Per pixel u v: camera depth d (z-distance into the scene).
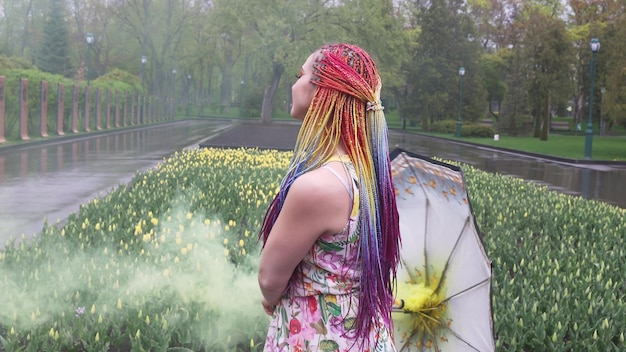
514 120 48.91
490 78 64.50
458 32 53.34
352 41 44.09
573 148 33.03
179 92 87.75
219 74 91.06
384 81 49.44
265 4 43.84
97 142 27.97
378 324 1.84
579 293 4.72
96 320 4.02
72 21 67.00
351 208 1.71
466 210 2.43
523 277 5.14
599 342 3.82
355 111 1.77
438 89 53.34
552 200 9.82
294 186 1.68
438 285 2.61
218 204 8.16
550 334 4.04
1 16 63.03
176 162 12.66
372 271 1.74
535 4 73.94
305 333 1.78
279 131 39.41
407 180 2.58
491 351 2.44
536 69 42.91
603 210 9.10
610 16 51.78
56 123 30.69
